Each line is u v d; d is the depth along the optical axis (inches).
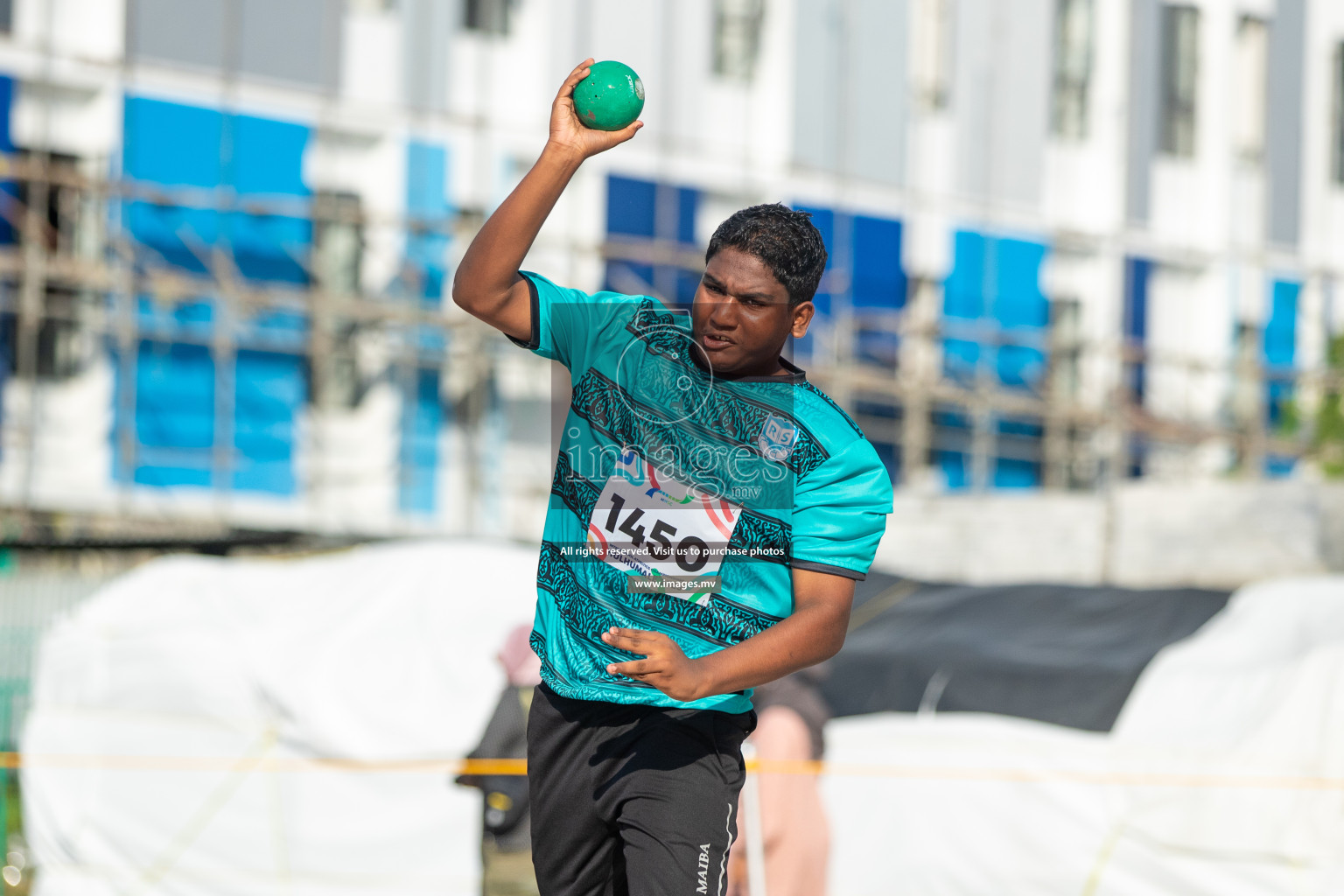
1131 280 2150.6
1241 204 2249.0
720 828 251.4
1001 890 621.0
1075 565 1472.7
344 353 1621.6
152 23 1529.3
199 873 737.6
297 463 1582.2
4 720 962.1
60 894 759.1
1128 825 597.9
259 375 1567.4
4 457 1446.9
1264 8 2283.5
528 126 1723.7
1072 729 641.6
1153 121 2177.7
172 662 764.6
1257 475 2055.9
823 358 1840.6
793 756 551.8
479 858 695.7
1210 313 2198.6
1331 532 1322.6
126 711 774.5
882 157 1975.9
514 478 1675.7
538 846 267.4
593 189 1750.7
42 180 1421.0
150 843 749.3
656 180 1792.6
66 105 1503.4
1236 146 2260.1
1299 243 2292.1
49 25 1487.5
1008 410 1900.8
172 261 1515.7
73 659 807.1
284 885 714.2
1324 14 2305.6
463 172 1681.8
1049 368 1995.6
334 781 722.2
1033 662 679.7
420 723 716.0
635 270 1774.1
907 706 692.7
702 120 1841.8
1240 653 657.6
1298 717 571.8
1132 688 642.2
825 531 253.4
